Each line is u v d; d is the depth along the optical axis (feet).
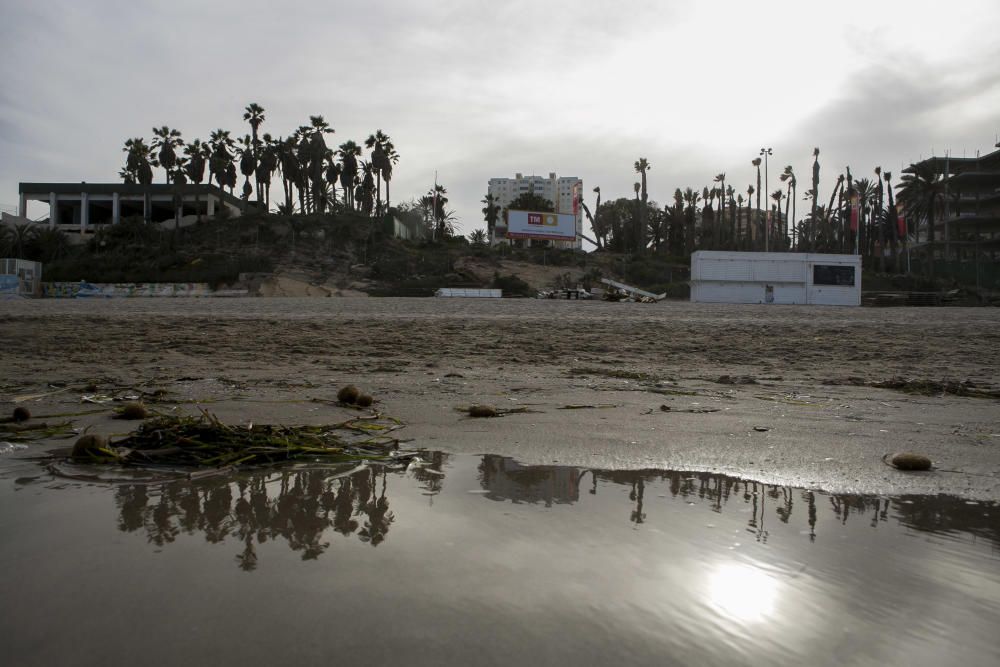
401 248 234.79
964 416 18.88
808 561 7.45
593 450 13.74
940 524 8.99
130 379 25.77
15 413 16.40
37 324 45.32
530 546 7.66
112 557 7.15
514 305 91.30
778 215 335.06
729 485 11.07
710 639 5.49
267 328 44.37
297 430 14.34
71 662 4.92
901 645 5.52
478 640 5.30
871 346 39.52
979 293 206.18
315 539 7.82
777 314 72.90
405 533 8.07
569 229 259.80
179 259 209.46
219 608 5.84
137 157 266.57
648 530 8.43
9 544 7.58
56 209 270.26
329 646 5.15
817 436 15.47
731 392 23.77
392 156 293.84
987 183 311.47
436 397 21.68
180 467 11.82
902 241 276.41
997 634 5.78
